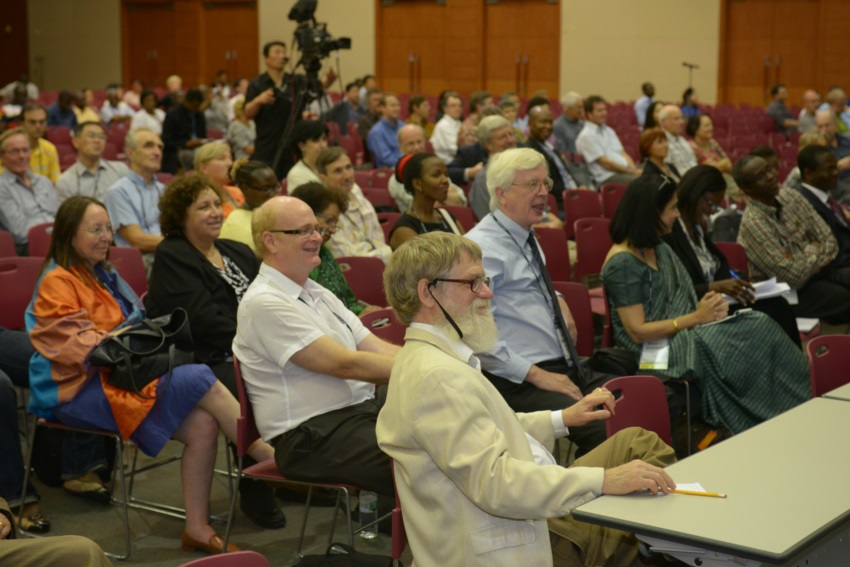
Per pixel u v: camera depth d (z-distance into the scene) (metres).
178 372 3.34
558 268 5.50
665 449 2.66
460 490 2.19
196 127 10.88
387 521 3.63
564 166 7.93
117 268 4.64
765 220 5.36
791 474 2.29
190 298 3.71
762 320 4.01
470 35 19.52
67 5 23.95
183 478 3.40
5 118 11.95
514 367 3.45
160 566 3.30
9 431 3.48
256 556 1.78
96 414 3.37
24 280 4.35
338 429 3.00
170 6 22.80
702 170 4.65
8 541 2.29
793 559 2.04
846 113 13.25
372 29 20.36
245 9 21.89
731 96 17.62
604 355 3.77
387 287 2.32
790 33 17.03
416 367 2.21
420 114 11.55
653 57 17.98
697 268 4.52
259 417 3.11
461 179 7.56
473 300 2.31
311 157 5.90
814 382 3.36
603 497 2.13
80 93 15.82
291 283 3.20
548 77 19.00
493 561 2.16
